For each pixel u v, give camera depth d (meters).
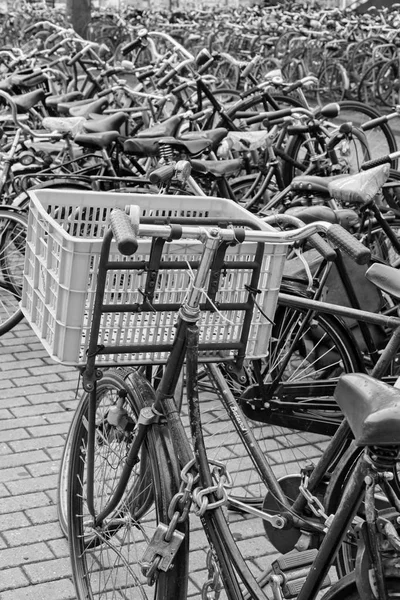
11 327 5.56
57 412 4.73
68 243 2.38
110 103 8.88
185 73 9.89
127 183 5.95
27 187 6.41
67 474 3.34
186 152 5.46
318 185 5.05
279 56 15.28
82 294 2.42
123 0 22.78
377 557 2.08
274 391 3.81
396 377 3.72
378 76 13.40
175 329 2.46
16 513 3.79
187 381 2.40
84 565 3.10
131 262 2.35
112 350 2.45
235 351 2.61
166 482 2.47
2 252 5.56
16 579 3.36
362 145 7.52
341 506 2.17
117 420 2.77
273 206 5.37
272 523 2.76
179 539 2.42
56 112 8.31
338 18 16.64
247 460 4.18
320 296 3.87
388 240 5.07
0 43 17.69
